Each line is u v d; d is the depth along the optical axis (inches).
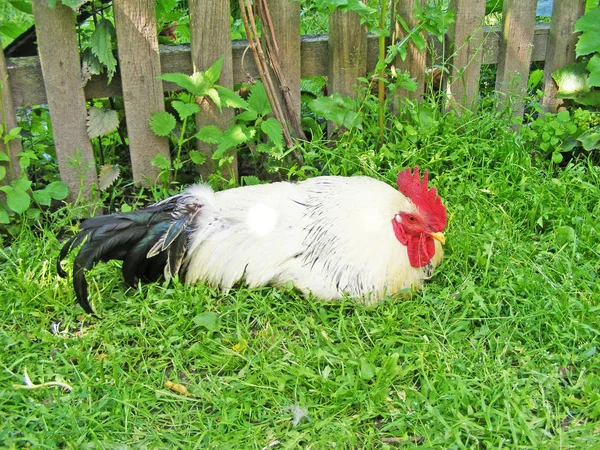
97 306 105.7
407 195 105.5
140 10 111.7
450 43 120.9
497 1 124.8
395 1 116.3
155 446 95.7
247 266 105.3
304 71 119.4
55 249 110.4
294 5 115.4
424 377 98.8
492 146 120.2
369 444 95.3
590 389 98.0
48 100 112.6
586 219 112.3
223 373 100.9
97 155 119.4
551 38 122.5
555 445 95.0
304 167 116.0
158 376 100.1
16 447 94.9
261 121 116.6
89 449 95.0
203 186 108.0
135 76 113.7
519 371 99.9
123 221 104.3
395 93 121.2
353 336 102.7
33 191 113.2
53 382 98.9
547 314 103.6
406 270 105.0
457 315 104.4
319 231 104.9
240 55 117.3
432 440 95.4
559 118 120.1
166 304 104.9
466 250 108.3
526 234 112.5
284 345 102.6
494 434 95.7
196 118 117.1
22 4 114.5
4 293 106.1
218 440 95.8
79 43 114.7
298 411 97.3
